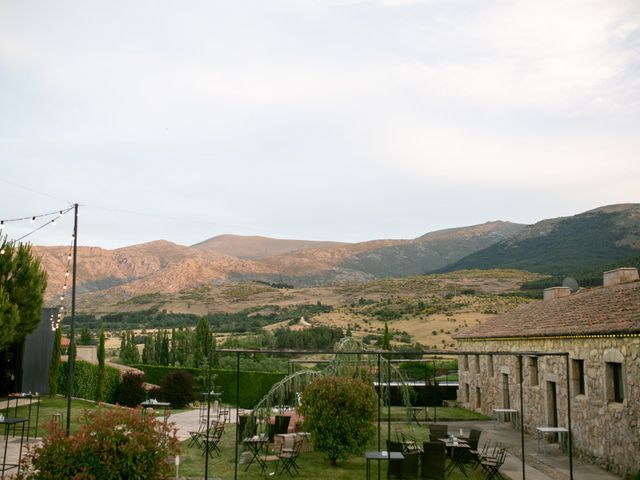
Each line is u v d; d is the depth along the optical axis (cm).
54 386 3080
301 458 1864
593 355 1772
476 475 1666
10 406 2653
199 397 3650
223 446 2078
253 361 4475
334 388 1711
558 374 2044
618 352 1612
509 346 2564
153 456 954
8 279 2517
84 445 923
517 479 1609
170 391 3378
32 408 2639
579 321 1919
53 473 917
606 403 1683
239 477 1584
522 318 2730
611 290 2205
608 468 1672
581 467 1728
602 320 1731
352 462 1798
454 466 1727
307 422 1728
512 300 8612
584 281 9444
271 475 1612
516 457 1908
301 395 1817
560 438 2000
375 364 2064
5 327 2283
